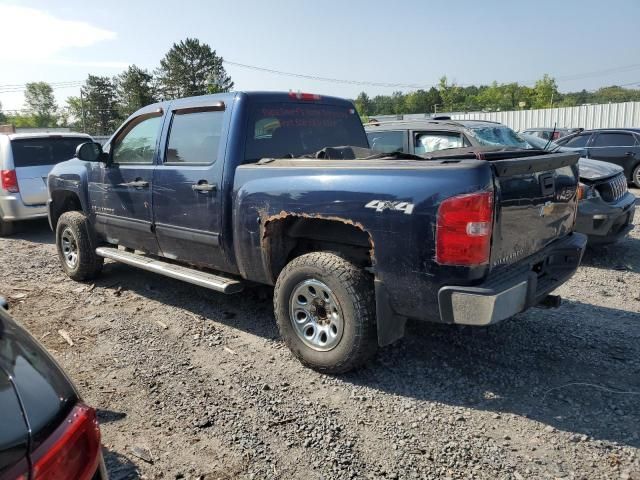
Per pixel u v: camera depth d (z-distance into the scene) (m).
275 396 3.66
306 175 3.84
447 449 3.04
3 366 1.69
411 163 3.39
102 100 94.94
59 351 4.47
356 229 3.81
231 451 3.07
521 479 2.78
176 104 5.00
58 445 1.57
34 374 1.73
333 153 4.20
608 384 3.70
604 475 2.79
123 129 5.60
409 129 7.84
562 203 4.01
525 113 29.36
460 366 4.03
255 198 4.11
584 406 3.44
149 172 5.11
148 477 2.86
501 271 3.39
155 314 5.30
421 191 3.24
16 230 10.22
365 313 3.63
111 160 5.72
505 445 3.07
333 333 3.80
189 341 4.62
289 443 3.13
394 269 3.39
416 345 4.39
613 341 4.39
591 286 5.87
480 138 7.27
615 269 6.54
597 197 6.63
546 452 2.99
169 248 5.13
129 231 5.55
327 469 2.89
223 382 3.88
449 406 3.49
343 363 3.76
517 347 4.32
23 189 9.40
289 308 4.01
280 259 4.25
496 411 3.42
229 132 4.43
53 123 115.06
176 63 81.81
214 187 4.45
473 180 3.07
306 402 3.57
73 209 6.93
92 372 4.07
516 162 3.27
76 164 6.35
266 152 4.60
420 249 3.25
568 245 4.07
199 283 4.69
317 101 5.19
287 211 3.89
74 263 6.41
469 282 3.16
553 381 3.77
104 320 5.17
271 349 4.42
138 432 3.27
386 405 3.52
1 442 1.47
